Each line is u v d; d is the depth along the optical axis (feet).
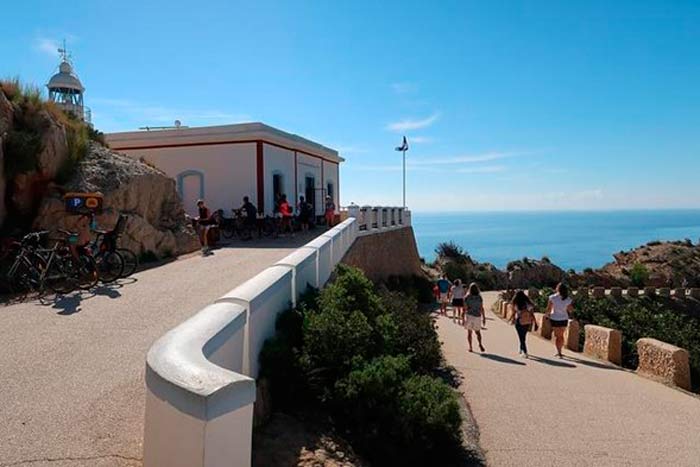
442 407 20.20
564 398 29.91
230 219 67.41
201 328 14.35
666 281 130.62
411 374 22.45
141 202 47.65
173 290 33.01
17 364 19.69
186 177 73.15
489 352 44.62
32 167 39.34
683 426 25.41
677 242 166.50
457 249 145.79
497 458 21.38
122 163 48.57
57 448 13.56
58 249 33.45
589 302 72.28
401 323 33.63
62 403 16.26
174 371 10.30
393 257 84.12
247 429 9.91
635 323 61.57
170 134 73.41
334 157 100.78
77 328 24.56
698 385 38.04
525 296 43.55
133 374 18.74
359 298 26.30
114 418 15.30
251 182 70.90
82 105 87.35
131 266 38.19
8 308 28.50
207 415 9.09
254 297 19.07
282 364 19.57
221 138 71.56
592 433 24.31
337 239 44.65
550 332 54.03
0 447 13.56
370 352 22.41
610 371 37.50
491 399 29.45
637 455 21.83
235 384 9.65
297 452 16.71
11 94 41.63
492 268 138.00
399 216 92.32
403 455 19.35
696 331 60.03
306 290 28.63
